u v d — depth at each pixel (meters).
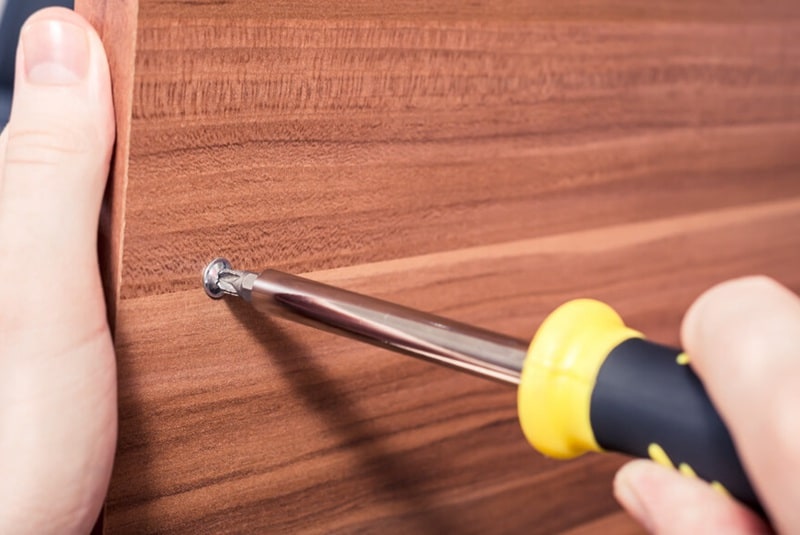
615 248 0.47
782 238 0.53
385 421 0.42
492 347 0.34
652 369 0.31
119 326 0.36
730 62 0.49
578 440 0.32
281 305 0.36
